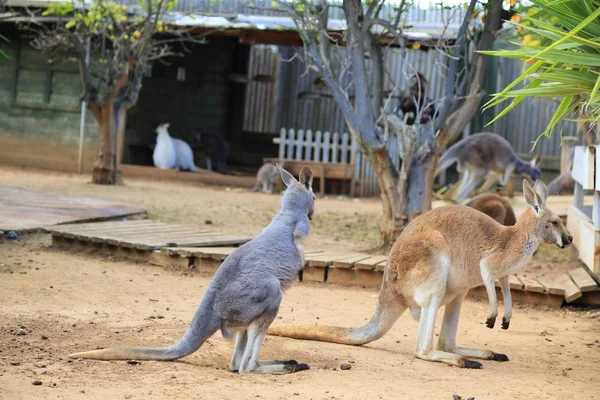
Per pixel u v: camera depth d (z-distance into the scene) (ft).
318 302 28.32
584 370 20.67
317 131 79.82
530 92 19.99
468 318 27.35
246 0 69.41
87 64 61.62
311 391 16.84
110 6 59.82
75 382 16.38
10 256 32.19
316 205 60.08
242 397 16.02
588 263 30.35
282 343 21.94
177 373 17.62
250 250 18.84
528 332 25.62
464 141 52.49
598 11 17.20
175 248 32.96
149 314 24.36
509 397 17.44
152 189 62.54
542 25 20.35
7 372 16.78
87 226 37.52
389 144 67.97
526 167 53.52
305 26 39.14
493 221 21.45
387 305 21.45
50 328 21.50
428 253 20.62
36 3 69.56
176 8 70.44
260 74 89.30
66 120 77.30
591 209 37.01
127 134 80.53
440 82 75.25
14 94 78.48
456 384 18.34
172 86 83.51
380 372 19.10
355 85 37.37
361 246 40.52
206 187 70.59
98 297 26.32
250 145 88.94
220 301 18.40
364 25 37.17
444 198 52.75
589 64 18.84
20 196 46.57
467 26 36.68
